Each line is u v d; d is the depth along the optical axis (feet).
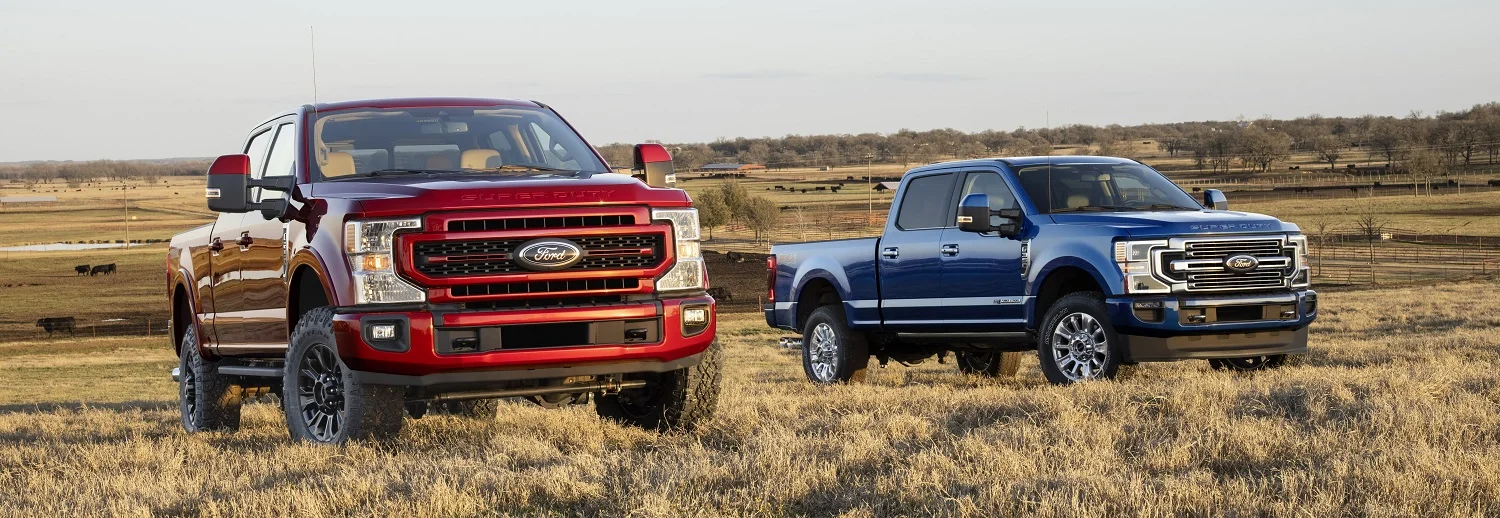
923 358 45.52
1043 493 17.33
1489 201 491.72
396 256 23.71
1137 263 34.73
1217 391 27.04
